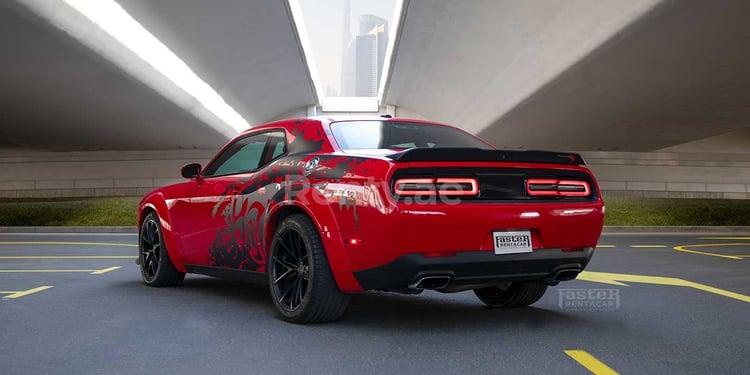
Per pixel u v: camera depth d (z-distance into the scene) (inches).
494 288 194.4
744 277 275.1
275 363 127.8
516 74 818.8
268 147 190.9
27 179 1409.9
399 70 1295.5
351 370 122.7
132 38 725.3
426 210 143.9
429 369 123.2
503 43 781.3
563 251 160.7
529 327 163.2
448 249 146.5
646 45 560.1
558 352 136.5
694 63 615.8
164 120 1045.2
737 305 199.8
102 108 924.0
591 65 636.7
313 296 159.3
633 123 975.0
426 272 145.3
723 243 512.7
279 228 171.2
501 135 1201.4
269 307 193.6
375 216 145.3
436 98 1355.8
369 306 196.1
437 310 188.9
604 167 1348.4
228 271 201.6
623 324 167.8
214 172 213.8
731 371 122.6
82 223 784.3
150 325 165.8
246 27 853.2
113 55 700.0
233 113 1341.0
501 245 151.5
